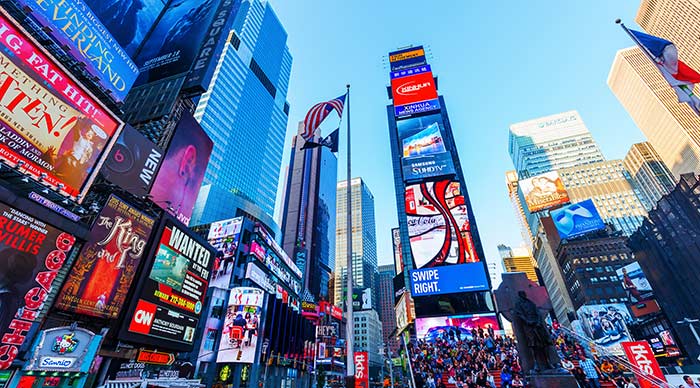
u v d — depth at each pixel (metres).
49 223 18.58
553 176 146.25
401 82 78.44
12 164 17.05
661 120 172.50
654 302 72.38
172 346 28.69
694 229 58.38
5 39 17.25
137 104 39.28
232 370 44.12
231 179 120.81
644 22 164.25
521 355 12.66
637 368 17.31
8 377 16.31
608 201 146.62
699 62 137.62
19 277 16.62
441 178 61.72
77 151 20.56
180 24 47.09
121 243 24.52
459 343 40.66
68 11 24.05
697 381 21.45
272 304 55.88
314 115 24.14
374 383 94.19
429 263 52.53
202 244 34.81
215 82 126.12
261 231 67.19
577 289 100.56
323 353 96.62
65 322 20.80
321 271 189.25
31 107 18.20
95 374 22.17
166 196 33.91
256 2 179.50
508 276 14.12
